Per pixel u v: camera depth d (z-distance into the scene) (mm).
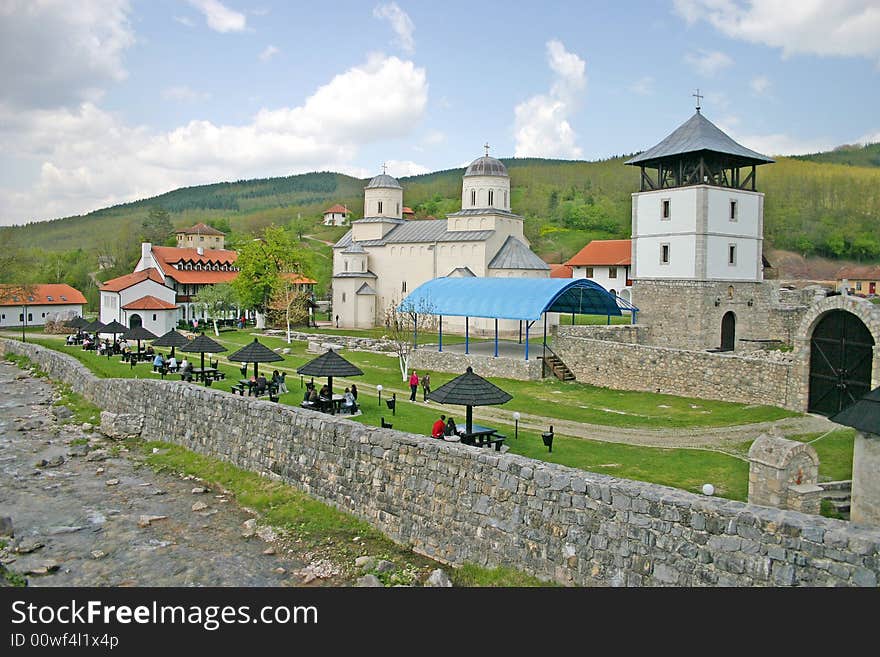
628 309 60188
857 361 30594
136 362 53719
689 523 13969
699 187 56719
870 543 11711
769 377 35594
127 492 26453
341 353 64812
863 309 29672
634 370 43938
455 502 18812
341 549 20219
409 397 41062
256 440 27266
